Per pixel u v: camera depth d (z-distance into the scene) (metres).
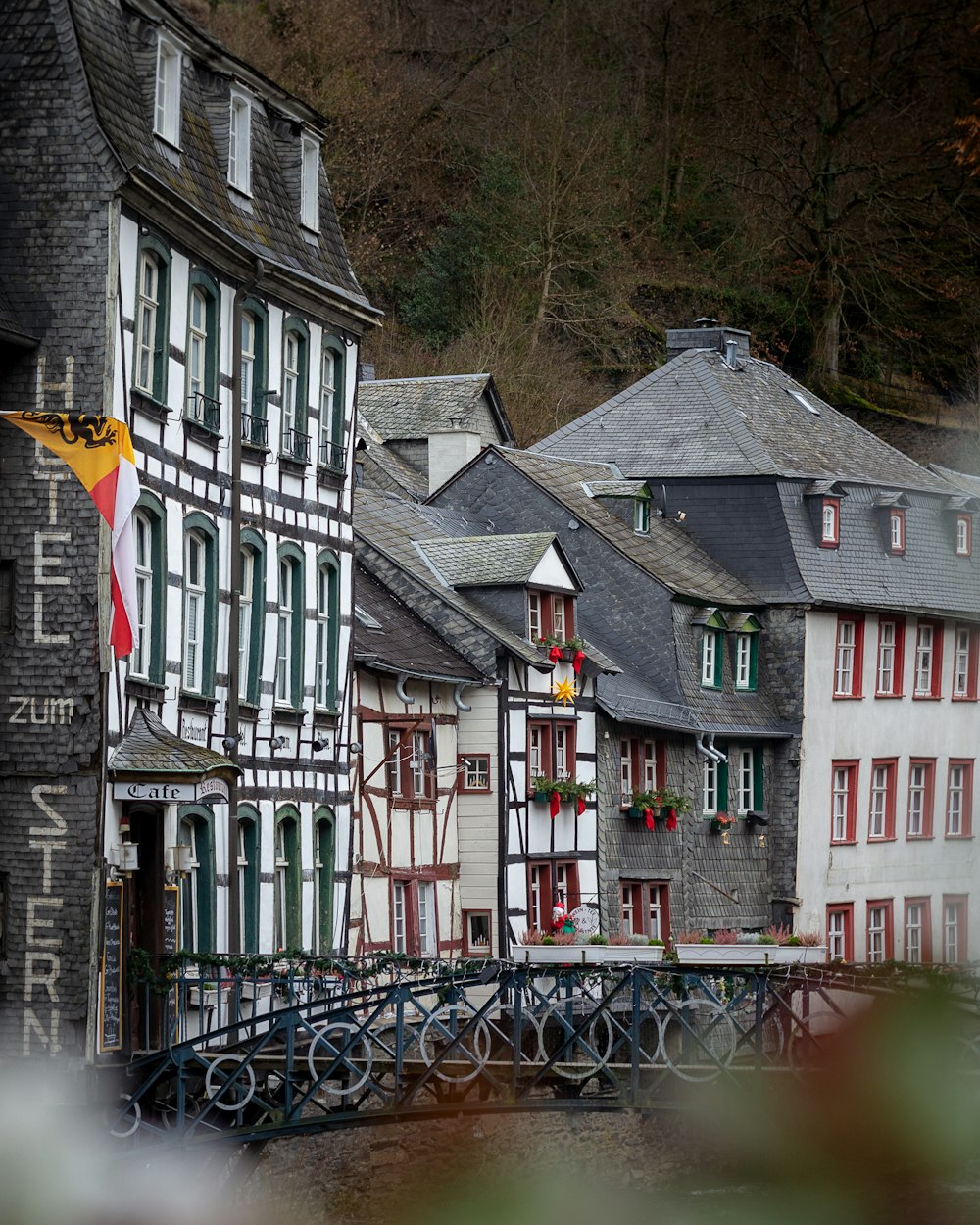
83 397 69.00
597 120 190.62
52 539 68.44
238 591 81.38
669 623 131.12
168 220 73.94
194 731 77.50
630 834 123.31
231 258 80.25
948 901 149.88
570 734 117.94
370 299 174.38
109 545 68.25
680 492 143.62
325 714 90.81
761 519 141.62
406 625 111.12
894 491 148.50
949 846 150.25
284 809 86.31
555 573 117.94
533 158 181.38
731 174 198.88
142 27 75.12
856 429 157.25
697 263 194.75
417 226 179.88
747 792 135.88
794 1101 78.31
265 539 84.94
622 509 137.62
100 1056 68.00
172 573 75.44
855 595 142.62
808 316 194.75
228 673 80.69
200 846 77.88
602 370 179.62
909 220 196.88
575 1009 90.56
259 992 81.56
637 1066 74.62
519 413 169.12
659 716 126.25
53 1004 67.81
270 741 84.69
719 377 150.12
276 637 86.38
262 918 83.62
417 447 142.25
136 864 69.88
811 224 194.00
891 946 144.50
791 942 102.25
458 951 109.69
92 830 68.00
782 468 142.50
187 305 76.88
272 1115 73.31
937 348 199.38
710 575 139.25
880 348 199.25
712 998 77.06
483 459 135.75
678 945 99.56
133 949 70.25
